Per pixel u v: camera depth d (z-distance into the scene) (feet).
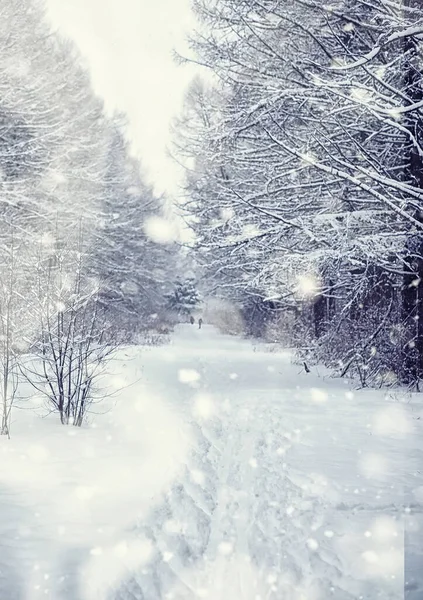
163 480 20.03
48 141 77.05
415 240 41.37
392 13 37.19
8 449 24.25
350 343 56.08
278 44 44.39
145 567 13.01
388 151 45.52
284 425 29.84
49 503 17.43
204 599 11.55
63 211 78.69
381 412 34.09
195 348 106.42
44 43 91.40
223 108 46.70
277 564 13.09
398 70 38.81
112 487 19.19
